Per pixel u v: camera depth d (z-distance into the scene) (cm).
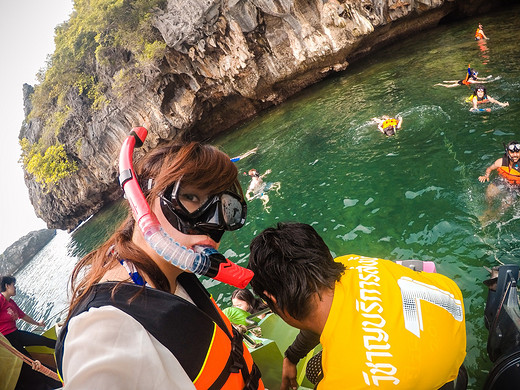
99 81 2209
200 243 81
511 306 197
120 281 76
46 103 2492
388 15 1953
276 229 139
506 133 756
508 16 1723
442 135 863
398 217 640
